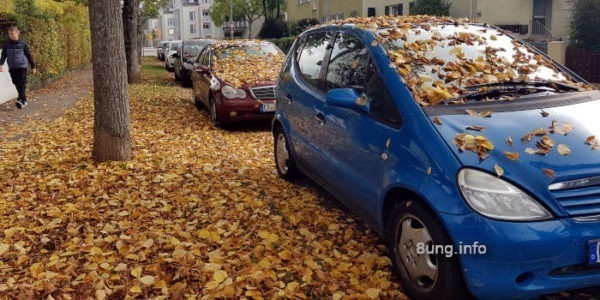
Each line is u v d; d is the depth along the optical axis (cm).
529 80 421
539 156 316
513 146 323
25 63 1287
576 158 316
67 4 2745
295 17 5303
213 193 570
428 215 323
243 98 965
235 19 7850
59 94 1652
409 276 347
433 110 360
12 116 1182
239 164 701
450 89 389
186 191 570
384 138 375
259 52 1159
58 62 2162
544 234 289
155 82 2155
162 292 355
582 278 301
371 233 459
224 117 969
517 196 297
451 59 430
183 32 12312
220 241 439
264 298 349
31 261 405
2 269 390
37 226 476
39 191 575
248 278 369
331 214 504
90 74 2603
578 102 387
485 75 414
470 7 2870
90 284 365
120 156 687
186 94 1648
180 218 498
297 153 559
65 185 591
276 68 1067
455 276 311
